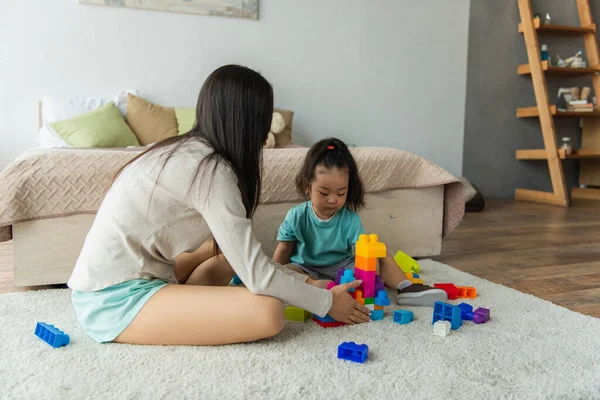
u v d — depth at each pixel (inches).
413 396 34.7
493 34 163.9
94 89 124.1
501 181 171.9
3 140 119.3
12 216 57.9
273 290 40.8
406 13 151.9
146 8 125.0
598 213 135.7
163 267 44.9
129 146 111.0
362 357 39.6
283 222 63.7
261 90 41.3
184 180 40.2
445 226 82.0
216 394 34.2
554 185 153.9
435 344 44.1
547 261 80.4
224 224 39.5
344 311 46.8
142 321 41.5
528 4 154.4
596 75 162.6
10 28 116.3
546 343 44.9
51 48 119.7
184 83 131.7
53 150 69.5
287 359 40.1
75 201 60.4
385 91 152.8
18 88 118.6
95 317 42.7
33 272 60.6
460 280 66.7
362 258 52.2
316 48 143.3
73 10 120.1
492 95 166.7
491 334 47.0
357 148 79.9
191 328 41.2
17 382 35.6
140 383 35.6
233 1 132.3
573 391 36.2
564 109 159.0
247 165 42.3
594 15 173.5
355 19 146.4
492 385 36.7
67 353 40.6
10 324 47.6
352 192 61.0
